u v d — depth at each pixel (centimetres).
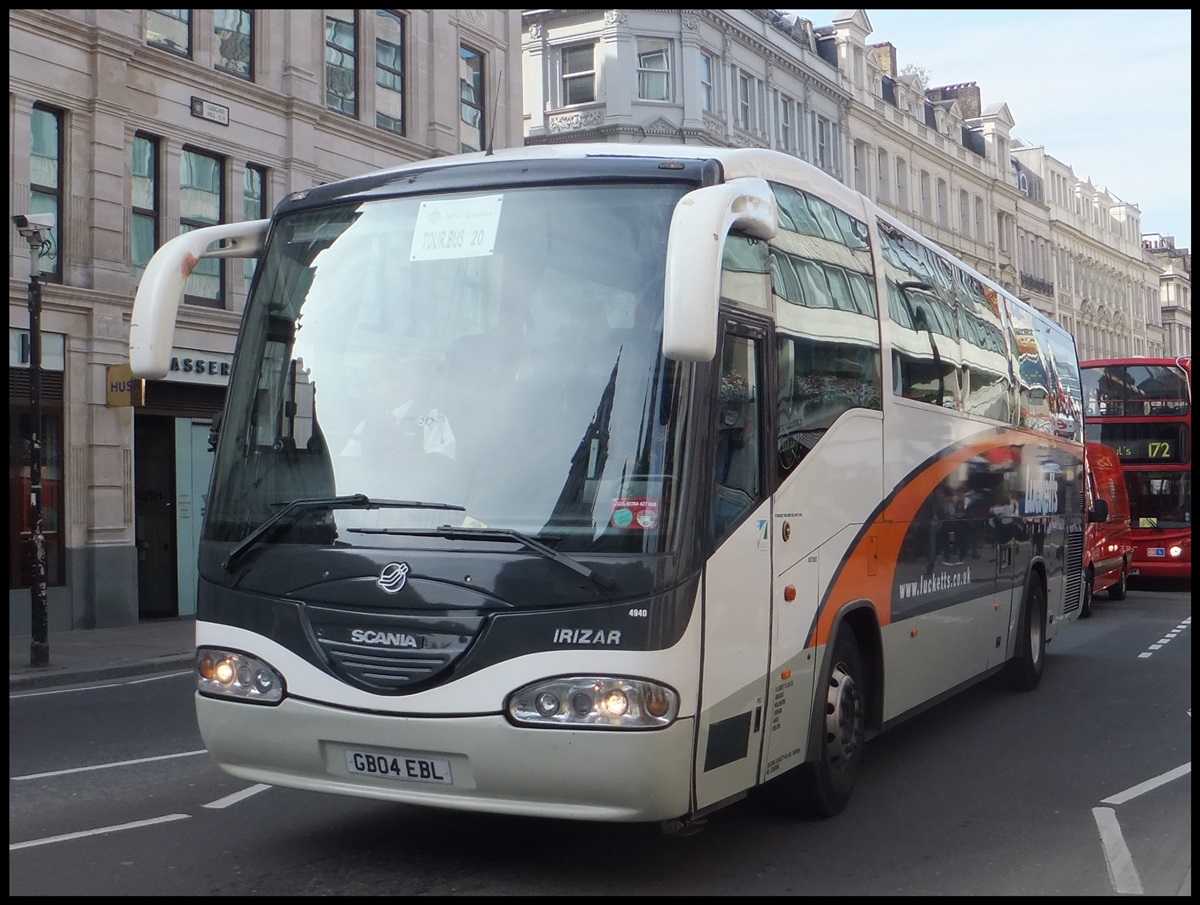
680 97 4188
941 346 962
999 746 962
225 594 600
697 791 556
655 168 596
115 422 2131
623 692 530
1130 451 2744
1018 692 1241
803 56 4875
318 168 2620
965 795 797
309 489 597
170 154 2281
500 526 557
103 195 2122
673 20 4181
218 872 612
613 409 559
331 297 627
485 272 599
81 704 1283
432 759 552
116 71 2150
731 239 617
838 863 639
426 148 2942
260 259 659
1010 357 1205
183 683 1476
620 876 609
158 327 615
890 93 5744
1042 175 7838
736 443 598
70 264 2084
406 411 590
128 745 997
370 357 607
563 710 533
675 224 519
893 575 820
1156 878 623
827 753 718
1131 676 1359
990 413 1103
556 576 539
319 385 612
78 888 586
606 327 573
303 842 668
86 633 2008
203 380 2327
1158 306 10131
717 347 582
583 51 4259
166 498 2316
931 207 6072
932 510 912
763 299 645
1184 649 1605
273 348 632
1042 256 7762
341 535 579
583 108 4203
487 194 614
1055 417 1414
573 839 673
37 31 2023
